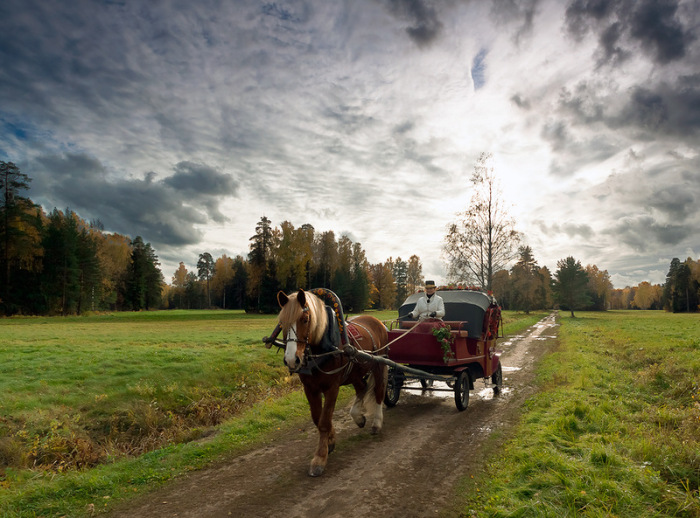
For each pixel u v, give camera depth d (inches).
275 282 2898.6
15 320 1936.5
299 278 2901.1
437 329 325.7
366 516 172.6
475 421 312.3
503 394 410.3
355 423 303.9
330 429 233.0
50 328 1379.2
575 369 497.4
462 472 215.8
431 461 232.5
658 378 423.2
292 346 195.2
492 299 407.8
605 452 209.6
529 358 683.4
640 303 6289.4
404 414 338.6
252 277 3046.3
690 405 319.9
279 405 358.9
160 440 331.6
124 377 464.8
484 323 385.7
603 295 4773.6
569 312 3666.3
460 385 336.8
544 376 486.0
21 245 2260.1
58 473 249.0
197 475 221.5
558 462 203.0
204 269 5767.7
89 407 381.1
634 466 197.3
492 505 172.2
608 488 173.2
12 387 405.4
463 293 402.6
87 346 765.3
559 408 310.0
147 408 387.2
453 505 180.4
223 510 181.0
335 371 225.5
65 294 2443.4
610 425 263.0
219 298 4847.4
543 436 248.7
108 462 281.6
